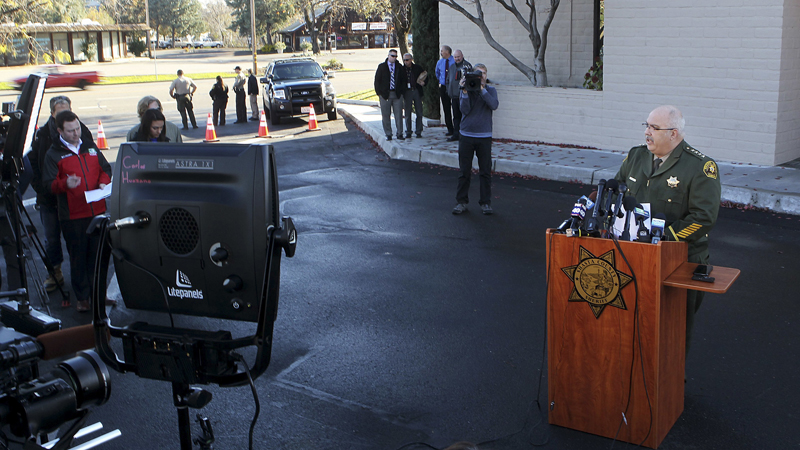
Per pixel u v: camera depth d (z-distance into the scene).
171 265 2.55
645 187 4.09
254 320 2.52
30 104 5.31
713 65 10.52
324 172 12.24
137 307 2.70
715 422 3.98
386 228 8.50
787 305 5.69
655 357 3.55
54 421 2.44
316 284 6.60
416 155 12.89
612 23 11.56
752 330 5.24
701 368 4.66
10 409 2.42
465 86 8.38
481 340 5.24
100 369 2.61
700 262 4.06
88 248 5.74
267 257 2.42
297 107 18.95
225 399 4.45
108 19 68.19
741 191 8.82
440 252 7.46
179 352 2.49
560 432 3.94
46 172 5.56
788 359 4.75
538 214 8.88
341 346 5.21
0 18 26.67
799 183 9.03
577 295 3.75
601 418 3.83
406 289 6.39
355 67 52.22
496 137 13.93
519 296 6.13
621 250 3.53
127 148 2.57
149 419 4.23
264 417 4.21
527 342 5.18
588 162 11.05
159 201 2.51
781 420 3.99
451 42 15.60
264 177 2.43
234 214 2.44
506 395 4.40
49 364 4.91
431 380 4.63
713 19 10.37
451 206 9.45
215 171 2.45
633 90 11.55
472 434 3.96
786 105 10.16
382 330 5.48
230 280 2.46
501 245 7.64
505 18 14.66
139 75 43.88
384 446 3.88
